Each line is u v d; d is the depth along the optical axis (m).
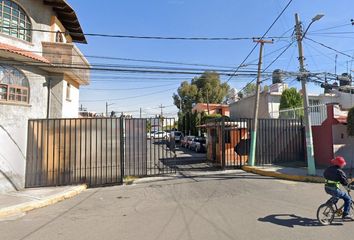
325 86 15.30
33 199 9.77
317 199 9.22
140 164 15.00
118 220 7.41
